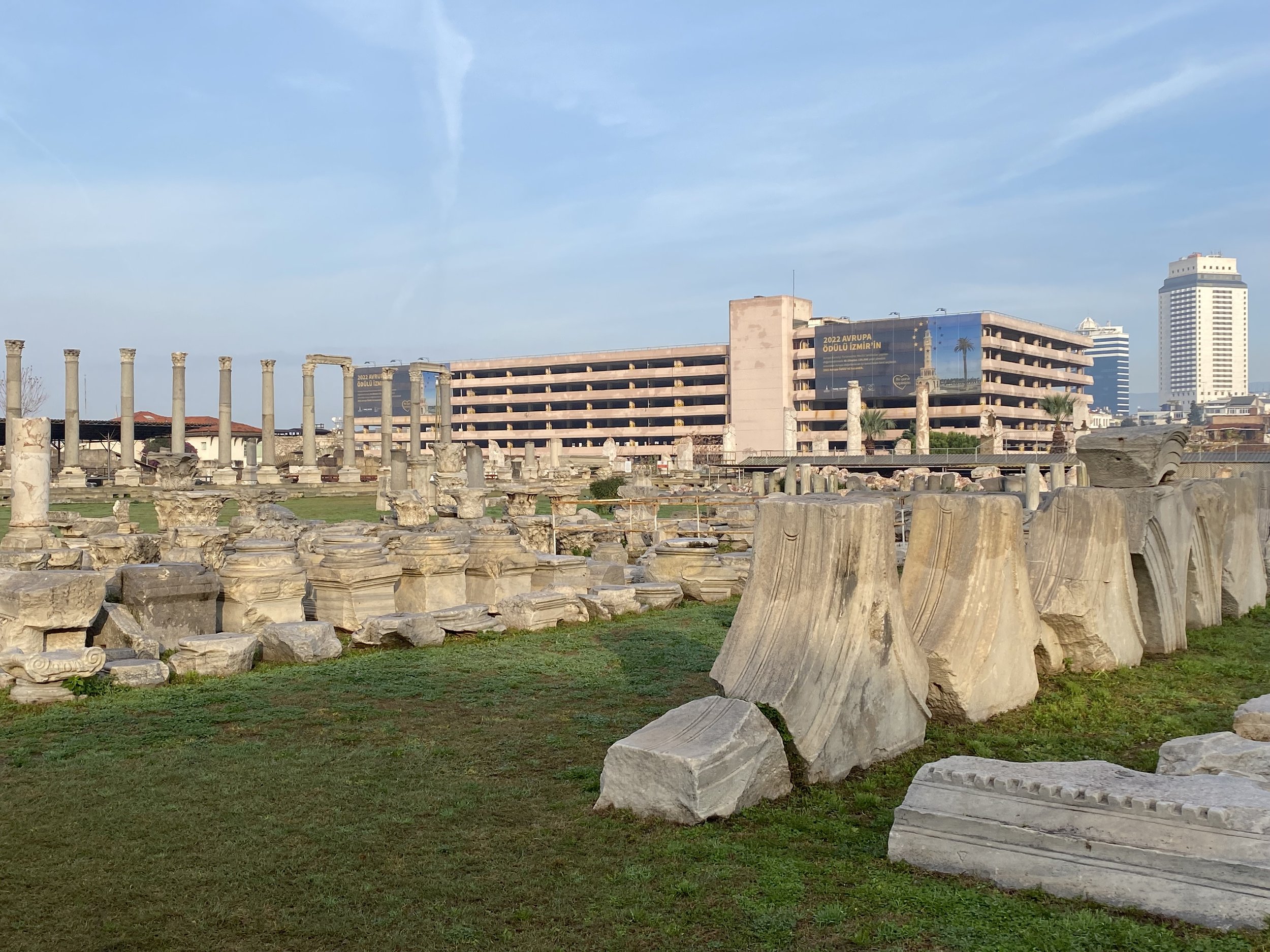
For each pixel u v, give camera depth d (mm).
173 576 12023
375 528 20625
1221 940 4422
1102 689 9336
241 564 12742
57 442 79125
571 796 6535
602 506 44469
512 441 132375
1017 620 8883
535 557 16812
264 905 4953
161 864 5453
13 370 53469
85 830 5961
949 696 8188
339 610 13461
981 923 4637
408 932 4668
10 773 7051
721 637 12609
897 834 5438
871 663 7199
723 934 4605
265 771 7086
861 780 6836
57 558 12148
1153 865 4777
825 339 107500
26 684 9148
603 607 14383
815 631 7051
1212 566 12805
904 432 88812
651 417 123938
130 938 4637
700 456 100250
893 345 103625
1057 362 117000
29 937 4648
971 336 100375
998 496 8875
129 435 59500
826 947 4461
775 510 7488
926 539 8945
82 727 8297
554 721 8492
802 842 5703
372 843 5738
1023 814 5172
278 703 9203
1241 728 7035
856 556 7211
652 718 8539
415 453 77938
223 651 10477
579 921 4762
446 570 15234
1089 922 4594
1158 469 11695
